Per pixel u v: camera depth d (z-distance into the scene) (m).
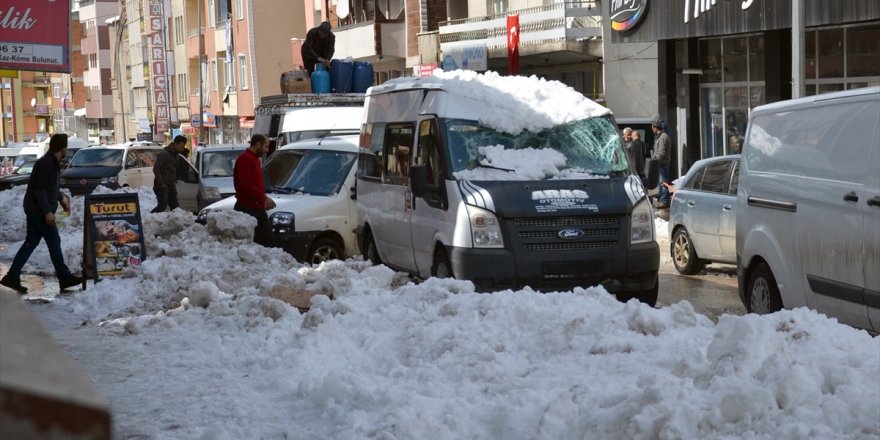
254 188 15.53
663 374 5.69
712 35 27.31
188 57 85.81
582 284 11.85
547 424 5.12
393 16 47.19
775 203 9.68
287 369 7.46
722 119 29.58
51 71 19.78
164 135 90.94
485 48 37.84
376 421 5.69
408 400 5.86
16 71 19.67
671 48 30.48
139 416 6.45
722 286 14.53
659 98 30.91
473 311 7.96
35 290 14.56
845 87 24.64
